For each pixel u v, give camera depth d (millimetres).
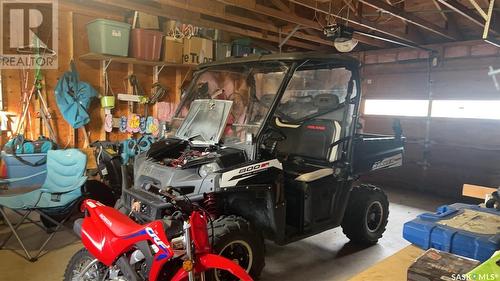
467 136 5605
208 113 2973
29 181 3820
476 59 5469
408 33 5582
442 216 1604
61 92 4199
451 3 3684
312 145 3387
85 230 2107
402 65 6289
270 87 2906
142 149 4371
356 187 3715
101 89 4688
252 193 2604
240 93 3025
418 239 1488
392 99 6426
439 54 5809
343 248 3586
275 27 5477
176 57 4824
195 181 2449
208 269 2100
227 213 2764
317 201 3039
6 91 4031
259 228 2783
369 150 3475
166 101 5344
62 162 3545
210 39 5211
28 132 4188
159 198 2322
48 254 3133
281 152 3547
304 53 2834
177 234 2029
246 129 2771
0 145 4027
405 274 1294
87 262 2197
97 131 4723
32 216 3994
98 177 4523
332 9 4160
